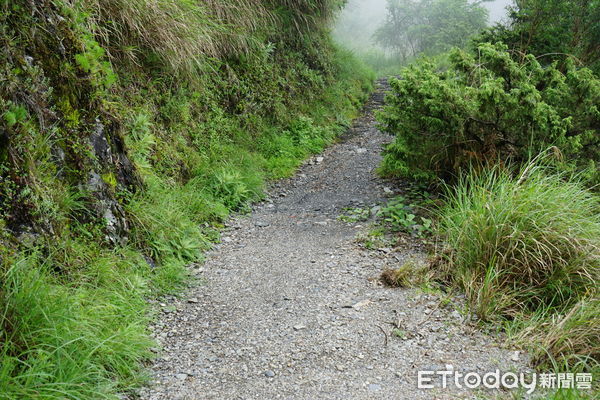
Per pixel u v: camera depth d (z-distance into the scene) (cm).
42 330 256
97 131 393
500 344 320
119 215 398
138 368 289
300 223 546
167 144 566
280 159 758
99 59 482
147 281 376
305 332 336
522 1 722
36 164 331
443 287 392
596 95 504
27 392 229
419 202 559
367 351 314
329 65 1142
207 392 276
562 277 364
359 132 988
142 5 552
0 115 303
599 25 734
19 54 335
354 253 457
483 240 388
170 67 603
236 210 583
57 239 326
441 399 269
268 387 280
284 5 960
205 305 375
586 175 465
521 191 414
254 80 808
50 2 377
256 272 429
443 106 516
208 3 707
